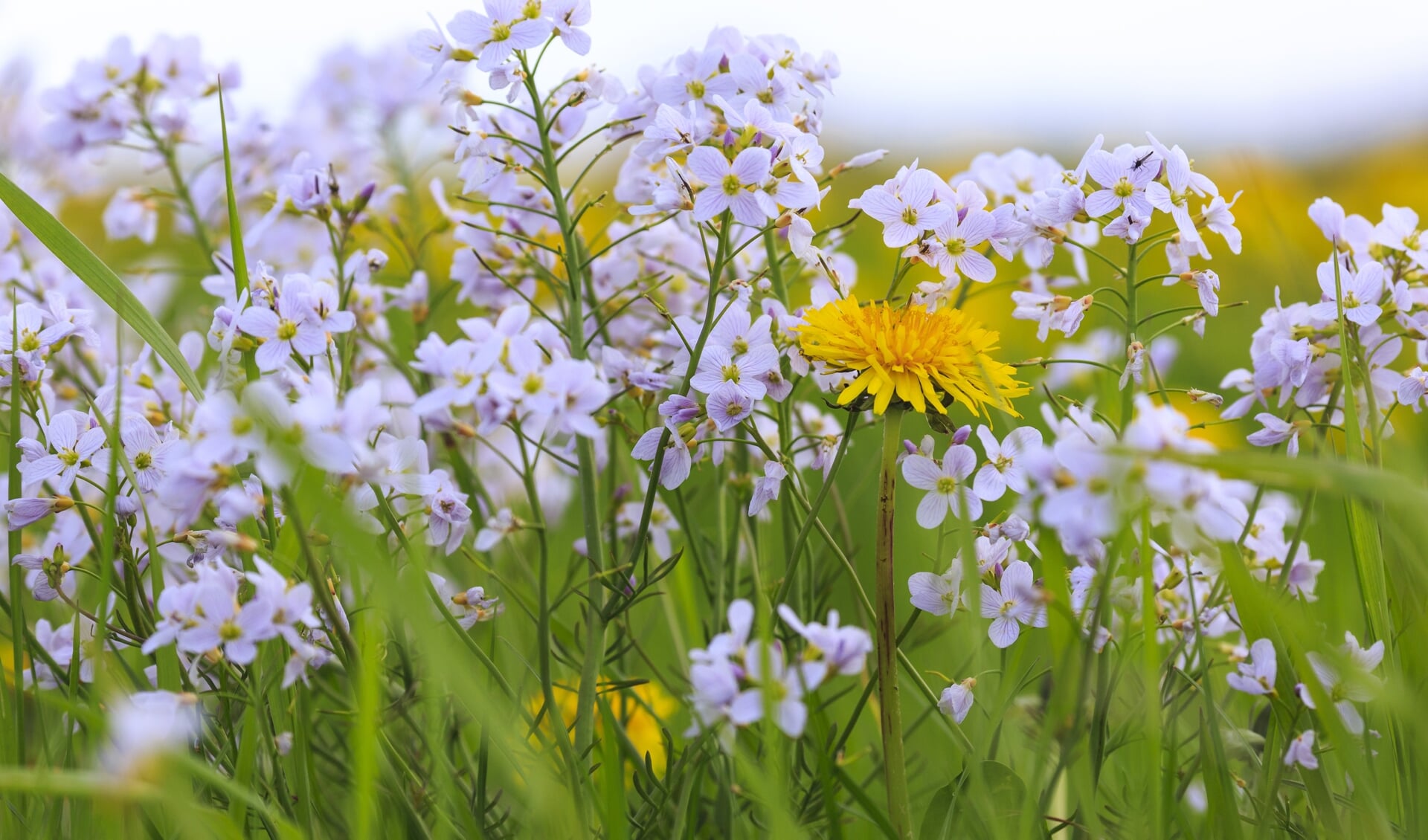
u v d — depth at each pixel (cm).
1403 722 68
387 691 73
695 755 71
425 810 71
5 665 76
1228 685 74
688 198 71
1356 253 74
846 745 77
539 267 77
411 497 70
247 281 70
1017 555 72
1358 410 73
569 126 77
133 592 71
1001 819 68
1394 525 69
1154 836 67
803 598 74
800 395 79
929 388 69
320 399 65
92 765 68
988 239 71
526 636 76
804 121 74
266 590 66
